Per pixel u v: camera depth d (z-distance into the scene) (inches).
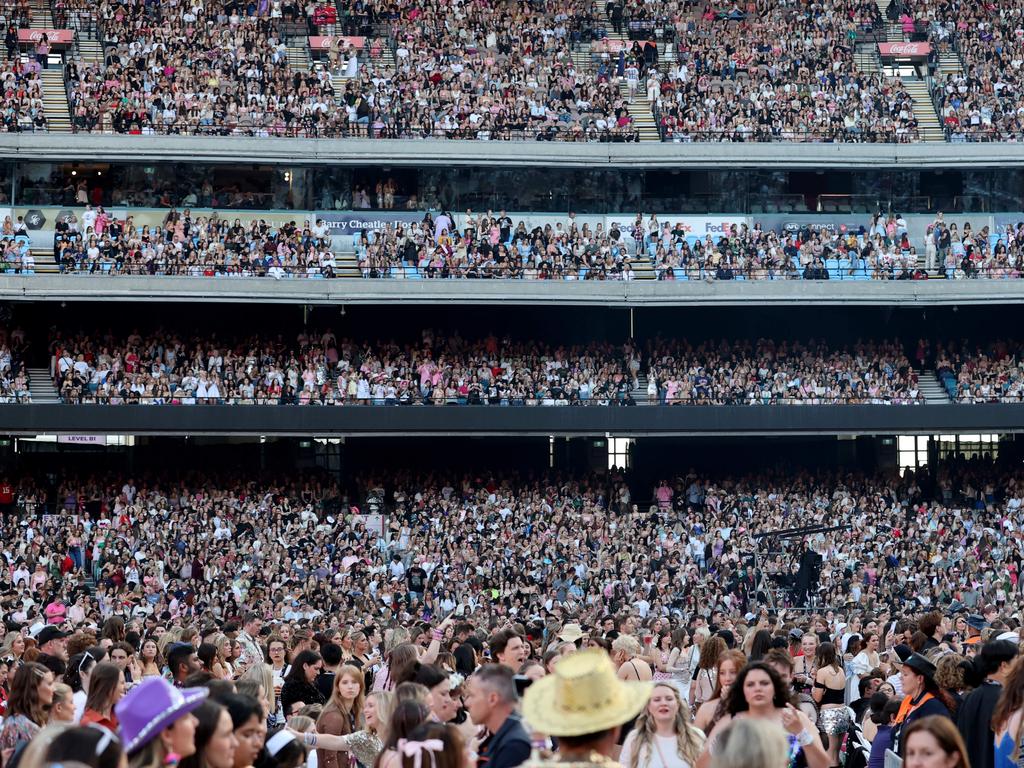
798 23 2337.6
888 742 563.8
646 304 2112.5
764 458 2174.0
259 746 386.0
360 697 570.3
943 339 2214.6
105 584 1651.1
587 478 2066.9
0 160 2036.2
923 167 2193.7
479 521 1895.9
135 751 314.2
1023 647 563.2
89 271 1996.8
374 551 1809.8
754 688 442.6
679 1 2346.2
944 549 1886.1
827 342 2225.6
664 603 1726.1
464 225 2156.7
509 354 2122.3
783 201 2207.2
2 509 1895.9
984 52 2315.5
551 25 2309.3
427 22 2258.9
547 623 960.9
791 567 1801.2
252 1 2235.5
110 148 2050.9
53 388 1998.0
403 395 2034.9
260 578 1720.0
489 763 381.7
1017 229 2177.7
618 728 325.4
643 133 2210.9
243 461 2057.1
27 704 501.7
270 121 2112.5
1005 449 2150.6
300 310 2137.1
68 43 2154.3
